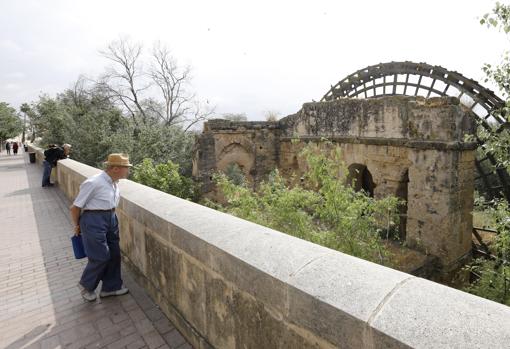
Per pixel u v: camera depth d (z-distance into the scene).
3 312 3.38
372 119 10.45
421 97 9.30
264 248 1.99
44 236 6.05
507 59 5.27
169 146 17.73
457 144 8.16
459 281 8.77
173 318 3.04
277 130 16.42
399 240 9.54
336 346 1.39
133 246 3.95
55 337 2.93
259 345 1.92
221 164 15.91
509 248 5.20
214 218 2.66
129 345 2.79
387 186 10.09
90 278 3.41
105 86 26.12
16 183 13.16
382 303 1.32
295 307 1.58
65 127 19.02
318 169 5.61
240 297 2.03
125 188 4.36
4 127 44.66
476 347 1.04
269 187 6.21
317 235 5.10
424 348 1.08
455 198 8.43
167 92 28.28
